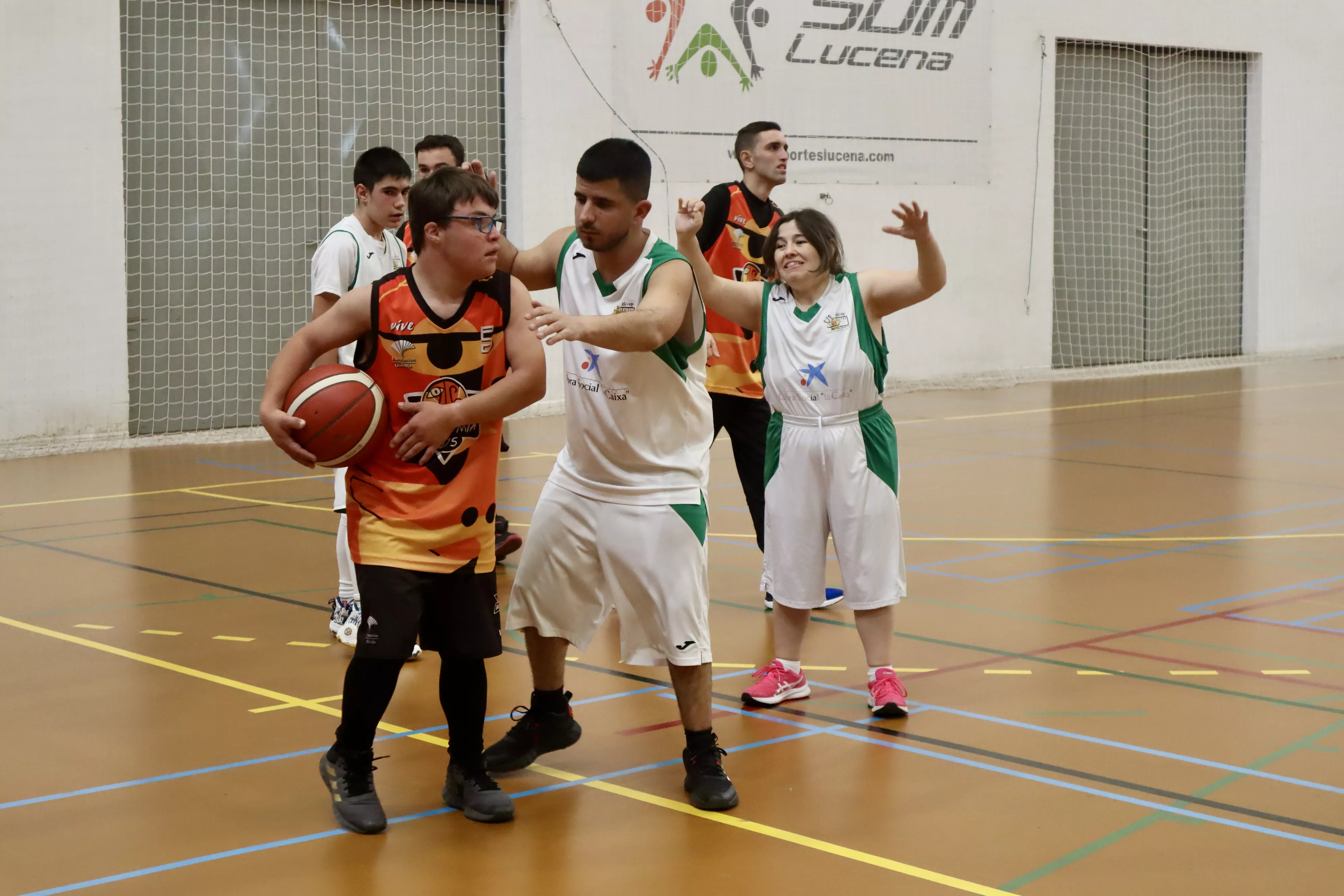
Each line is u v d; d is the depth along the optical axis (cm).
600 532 360
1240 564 656
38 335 1068
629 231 351
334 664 488
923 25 1491
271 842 329
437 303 332
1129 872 311
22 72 1044
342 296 502
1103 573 635
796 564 445
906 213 414
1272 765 385
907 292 438
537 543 368
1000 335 1602
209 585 611
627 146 343
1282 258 1855
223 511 798
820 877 309
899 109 1487
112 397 1107
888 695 430
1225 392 1475
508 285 339
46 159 1060
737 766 387
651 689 464
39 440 1074
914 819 345
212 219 1168
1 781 369
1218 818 345
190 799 358
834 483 438
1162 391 1500
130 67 1115
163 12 1126
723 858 321
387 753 397
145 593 593
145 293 1143
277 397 331
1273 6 1789
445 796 356
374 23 1223
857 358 436
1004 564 657
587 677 478
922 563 659
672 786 371
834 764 388
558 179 1303
